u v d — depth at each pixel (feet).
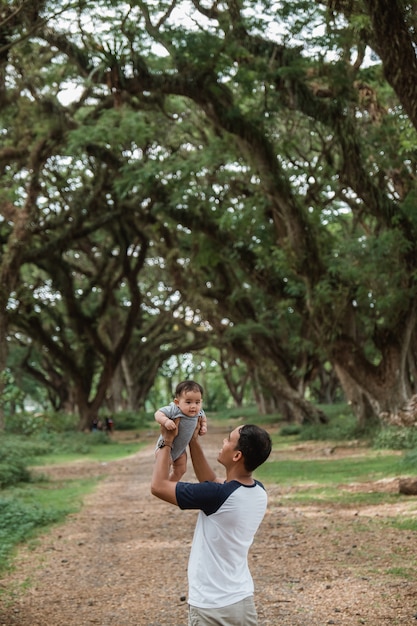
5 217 105.40
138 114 89.40
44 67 90.79
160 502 53.21
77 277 175.22
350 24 51.70
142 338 200.95
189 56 72.64
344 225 108.58
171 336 200.85
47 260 134.00
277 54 72.95
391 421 81.46
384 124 78.48
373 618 23.35
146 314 206.49
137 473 76.38
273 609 24.85
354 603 25.03
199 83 76.18
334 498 49.96
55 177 122.31
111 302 161.17
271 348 134.62
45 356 192.44
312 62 72.13
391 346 86.89
